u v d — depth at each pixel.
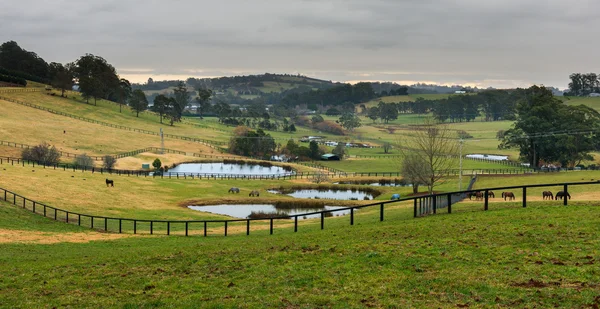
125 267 22.52
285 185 96.06
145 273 21.03
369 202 75.19
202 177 101.12
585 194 60.81
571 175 85.81
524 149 129.38
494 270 16.89
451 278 16.52
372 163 143.75
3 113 159.38
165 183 87.00
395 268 18.44
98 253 29.50
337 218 47.03
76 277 21.05
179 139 170.62
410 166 77.62
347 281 17.44
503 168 113.50
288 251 22.86
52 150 107.00
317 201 76.38
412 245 21.45
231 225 50.03
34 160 99.12
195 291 17.83
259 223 51.53
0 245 33.03
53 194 63.56
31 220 45.84
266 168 135.38
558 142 120.06
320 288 16.95
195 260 22.95
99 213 56.19
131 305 16.62
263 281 18.23
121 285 19.31
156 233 42.28
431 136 86.69
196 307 15.95
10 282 20.95
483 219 25.52
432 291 15.64
